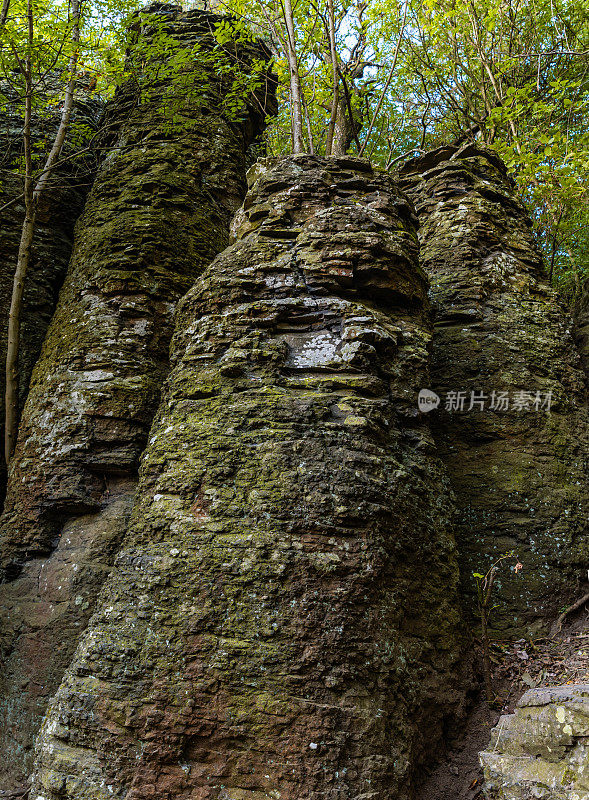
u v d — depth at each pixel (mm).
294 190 5312
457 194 7590
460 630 4688
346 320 4691
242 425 4324
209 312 4930
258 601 3773
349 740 3520
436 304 6840
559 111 10750
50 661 4973
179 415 4625
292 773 3422
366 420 4309
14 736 4902
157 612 3895
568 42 10977
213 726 3559
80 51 7609
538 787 3301
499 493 5848
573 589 5453
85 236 6898
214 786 3484
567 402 6395
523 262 7344
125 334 6098
